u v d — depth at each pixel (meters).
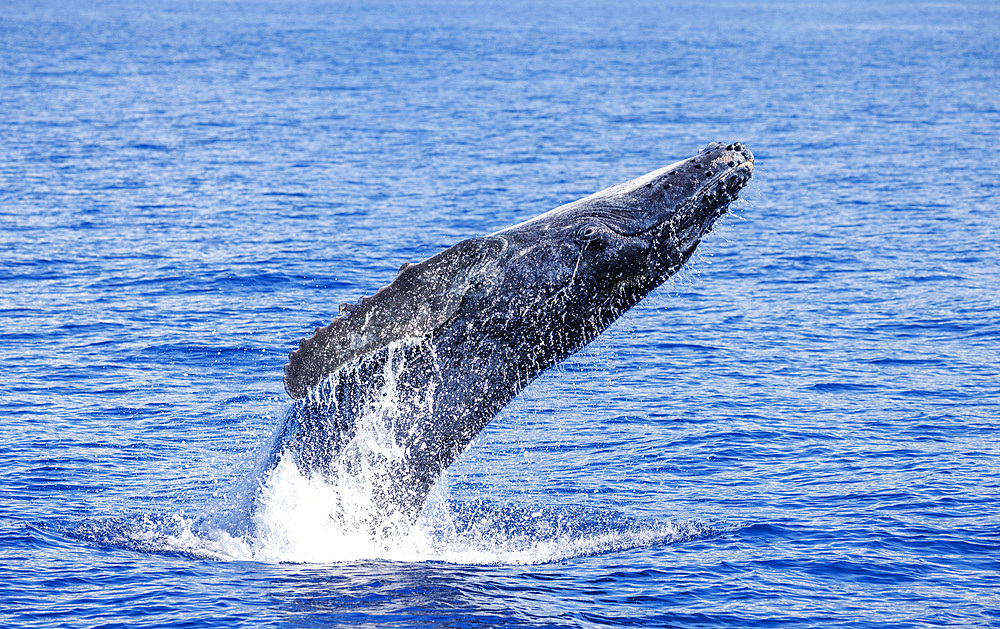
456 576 56.59
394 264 145.88
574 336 54.38
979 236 170.12
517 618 51.97
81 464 75.94
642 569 59.00
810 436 83.38
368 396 54.72
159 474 74.88
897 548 62.41
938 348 110.19
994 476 74.56
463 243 52.31
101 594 54.53
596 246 52.41
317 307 124.19
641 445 81.44
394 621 51.19
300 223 171.25
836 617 54.03
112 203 183.88
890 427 85.81
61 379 95.81
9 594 54.44
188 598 53.81
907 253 156.50
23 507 67.44
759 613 54.22
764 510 68.69
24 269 137.12
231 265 141.25
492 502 70.44
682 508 69.44
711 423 86.19
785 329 116.25
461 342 53.31
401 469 55.88
